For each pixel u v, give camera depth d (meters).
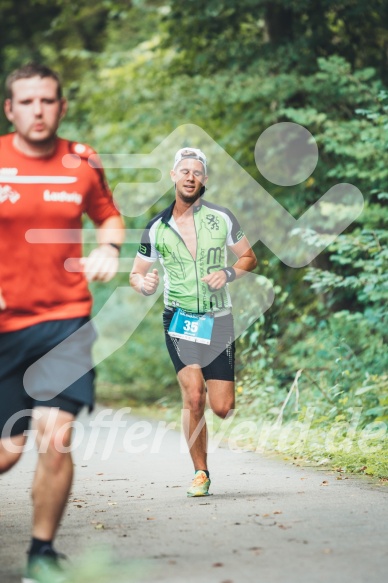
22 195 8.58
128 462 16.97
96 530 10.55
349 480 13.84
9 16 41.22
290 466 15.62
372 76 23.59
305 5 24.72
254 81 25.05
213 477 14.50
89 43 41.19
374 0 24.94
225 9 26.16
